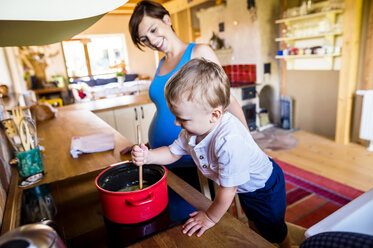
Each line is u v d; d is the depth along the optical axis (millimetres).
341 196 2369
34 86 7023
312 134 4086
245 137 790
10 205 804
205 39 5496
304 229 1239
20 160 975
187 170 1232
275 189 1000
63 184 946
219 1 4844
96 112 2762
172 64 1225
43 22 582
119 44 9164
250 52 4500
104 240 644
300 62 4168
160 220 699
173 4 6531
